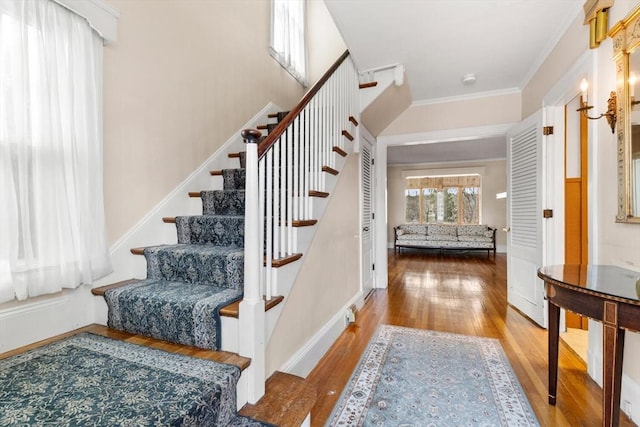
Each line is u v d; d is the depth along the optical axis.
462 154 7.52
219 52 2.76
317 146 2.19
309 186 2.11
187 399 1.00
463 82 3.38
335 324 2.49
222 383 1.12
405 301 3.61
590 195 1.90
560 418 1.55
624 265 1.62
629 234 1.58
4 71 1.28
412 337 2.56
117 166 1.83
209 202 2.38
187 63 2.39
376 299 3.70
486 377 1.94
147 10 2.04
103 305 1.67
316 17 4.58
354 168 3.18
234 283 1.70
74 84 1.52
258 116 3.33
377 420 1.55
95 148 1.61
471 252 8.30
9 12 1.29
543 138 2.70
